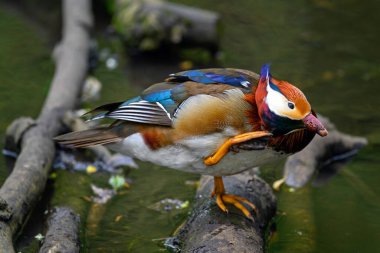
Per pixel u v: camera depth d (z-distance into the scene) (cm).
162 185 1018
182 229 854
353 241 876
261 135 723
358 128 1168
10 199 859
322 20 1586
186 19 1446
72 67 1279
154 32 1444
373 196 995
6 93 1260
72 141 808
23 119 1088
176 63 1445
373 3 1659
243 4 1675
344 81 1325
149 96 792
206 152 762
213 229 788
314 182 1043
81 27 1430
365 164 1088
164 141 777
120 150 827
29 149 1002
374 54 1435
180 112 760
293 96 719
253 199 868
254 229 807
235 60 1420
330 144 1104
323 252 851
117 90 1301
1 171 1032
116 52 1484
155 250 848
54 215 893
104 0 1636
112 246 859
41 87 1286
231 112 739
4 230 798
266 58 1423
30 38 1500
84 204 960
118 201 973
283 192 1003
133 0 1493
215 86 766
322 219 931
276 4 1673
